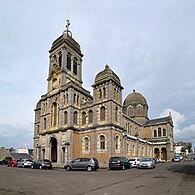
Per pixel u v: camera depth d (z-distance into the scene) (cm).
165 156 5600
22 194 1002
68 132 3488
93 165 2456
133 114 6309
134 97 6500
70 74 4284
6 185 1276
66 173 2120
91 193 1017
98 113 3428
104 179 1581
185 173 2020
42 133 4153
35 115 5059
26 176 1808
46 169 2853
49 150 3875
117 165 2592
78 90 3859
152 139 5947
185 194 978
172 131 6181
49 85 4341
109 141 3136
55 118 3991
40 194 1002
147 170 2494
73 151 3450
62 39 4388
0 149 6838
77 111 3762
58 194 999
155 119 6388
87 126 3600
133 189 1124
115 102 3412
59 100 3925
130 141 4116
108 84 3391
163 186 1220
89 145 3434
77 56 4650
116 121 3388
